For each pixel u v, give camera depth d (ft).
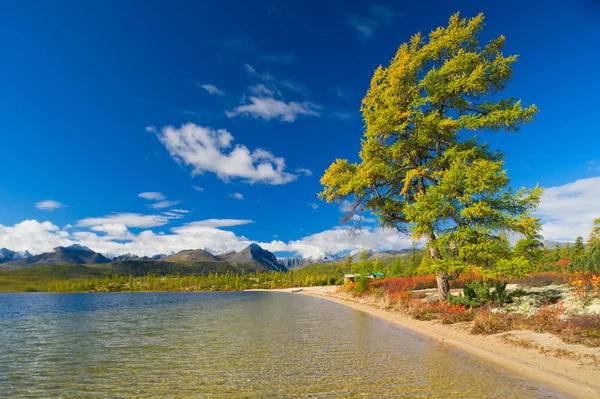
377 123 68.74
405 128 70.79
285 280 430.20
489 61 68.59
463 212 56.95
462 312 58.03
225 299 199.52
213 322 75.10
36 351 44.09
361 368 31.94
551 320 42.93
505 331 44.52
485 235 59.72
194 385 27.45
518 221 56.54
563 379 26.40
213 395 24.93
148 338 53.57
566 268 99.45
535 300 61.46
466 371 30.50
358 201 83.92
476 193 57.72
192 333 58.13
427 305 70.33
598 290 56.85
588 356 30.66
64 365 35.65
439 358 35.88
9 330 68.33
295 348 42.29
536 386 25.90
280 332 56.80
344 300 138.92
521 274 55.88
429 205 61.11
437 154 71.26
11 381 29.63
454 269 59.62
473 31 68.08
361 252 198.59
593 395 23.20
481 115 67.72
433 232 66.39
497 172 57.11
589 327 37.63
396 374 29.71
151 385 27.71
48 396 25.41
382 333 53.88
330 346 43.29
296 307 118.42
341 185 82.74
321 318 78.43
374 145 71.92
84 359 38.50
